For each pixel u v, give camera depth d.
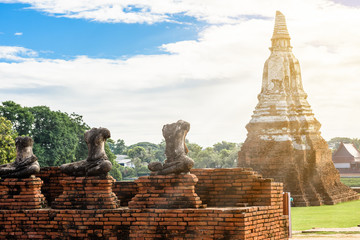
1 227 12.05
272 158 44.59
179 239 10.98
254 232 11.05
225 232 10.70
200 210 10.94
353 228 19.30
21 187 12.27
